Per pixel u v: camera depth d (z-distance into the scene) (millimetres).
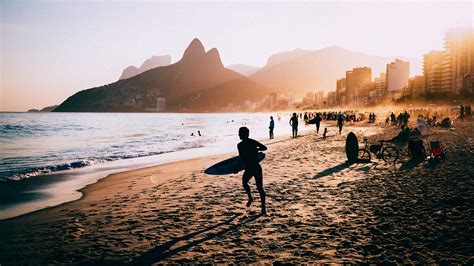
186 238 6078
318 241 5633
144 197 9734
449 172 10945
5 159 21844
